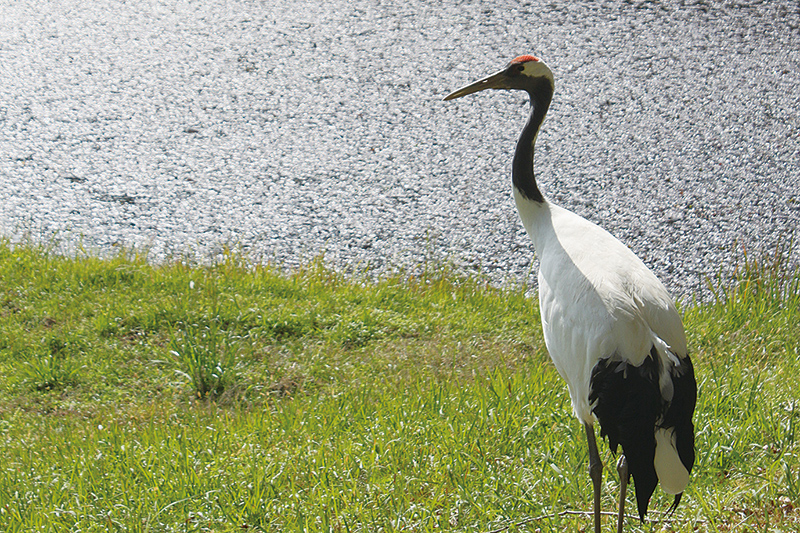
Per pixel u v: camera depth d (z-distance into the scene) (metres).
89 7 24.75
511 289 12.36
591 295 6.29
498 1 24.98
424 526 6.54
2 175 16.22
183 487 7.06
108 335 10.64
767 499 6.62
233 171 16.56
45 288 11.61
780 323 10.41
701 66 20.80
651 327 6.09
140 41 22.55
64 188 15.83
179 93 19.84
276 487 7.10
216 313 10.96
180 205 15.33
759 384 8.35
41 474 7.46
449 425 7.84
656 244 14.08
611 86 19.97
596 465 6.39
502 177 16.30
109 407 9.22
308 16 24.11
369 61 21.42
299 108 19.20
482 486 7.00
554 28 23.14
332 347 10.41
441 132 18.11
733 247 13.86
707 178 16.17
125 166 16.69
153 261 13.34
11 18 23.88
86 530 6.56
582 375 6.32
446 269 12.86
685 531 6.50
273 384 9.62
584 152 17.30
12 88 19.91
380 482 7.16
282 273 12.90
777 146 17.25
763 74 20.30
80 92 19.80
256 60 21.52
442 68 21.00
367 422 8.20
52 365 9.85
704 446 7.30
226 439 7.95
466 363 9.88
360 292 11.78
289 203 15.45
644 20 23.47
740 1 24.47
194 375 9.53
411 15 24.14
